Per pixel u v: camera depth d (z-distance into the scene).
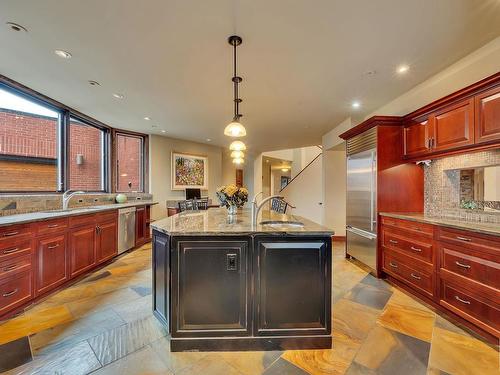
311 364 1.61
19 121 3.25
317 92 3.15
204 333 1.76
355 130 3.60
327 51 2.24
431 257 2.36
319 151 9.74
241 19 1.83
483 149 2.15
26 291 2.29
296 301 1.79
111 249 3.82
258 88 3.04
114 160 5.10
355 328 2.01
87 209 3.43
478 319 1.90
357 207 3.64
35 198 3.09
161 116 4.25
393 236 2.91
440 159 2.88
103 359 1.64
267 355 1.71
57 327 2.01
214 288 1.77
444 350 1.72
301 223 2.25
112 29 1.95
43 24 1.89
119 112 4.03
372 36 2.03
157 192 5.79
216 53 2.29
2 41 2.11
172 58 2.38
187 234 1.74
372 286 2.89
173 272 1.76
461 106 2.32
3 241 2.08
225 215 2.87
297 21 1.84
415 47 2.18
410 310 2.31
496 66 2.12
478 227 1.94
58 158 3.73
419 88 2.96
